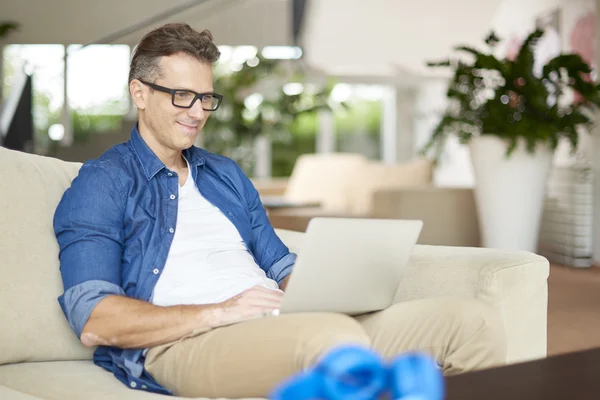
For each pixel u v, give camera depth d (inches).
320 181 254.2
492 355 56.2
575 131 176.1
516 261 66.2
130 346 56.1
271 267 72.4
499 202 175.6
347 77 315.0
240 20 276.4
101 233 59.4
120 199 61.6
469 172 317.1
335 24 282.7
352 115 369.7
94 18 261.7
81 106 307.7
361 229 54.6
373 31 286.7
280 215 187.8
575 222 213.0
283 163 359.6
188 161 69.5
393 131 371.6
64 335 60.0
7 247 59.0
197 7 267.9
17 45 281.9
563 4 233.8
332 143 366.6
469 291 65.5
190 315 55.1
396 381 25.8
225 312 55.5
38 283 59.6
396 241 57.1
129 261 61.6
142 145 65.6
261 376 49.0
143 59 65.6
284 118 318.3
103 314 55.5
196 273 62.4
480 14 282.7
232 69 304.2
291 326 48.8
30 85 244.2
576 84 176.1
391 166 240.5
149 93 65.3
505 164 174.1
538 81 172.6
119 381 55.5
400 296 69.1
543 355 68.4
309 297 53.8
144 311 55.1
